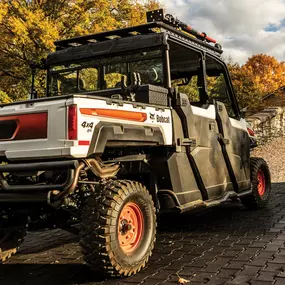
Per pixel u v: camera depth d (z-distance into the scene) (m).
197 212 6.86
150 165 4.63
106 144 3.86
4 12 9.58
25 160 3.86
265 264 3.90
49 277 3.94
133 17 12.70
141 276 3.78
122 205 3.73
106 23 11.56
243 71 23.25
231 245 4.66
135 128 4.10
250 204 6.84
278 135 18.23
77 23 11.23
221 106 5.84
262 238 4.90
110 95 4.79
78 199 4.38
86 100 3.62
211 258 4.20
